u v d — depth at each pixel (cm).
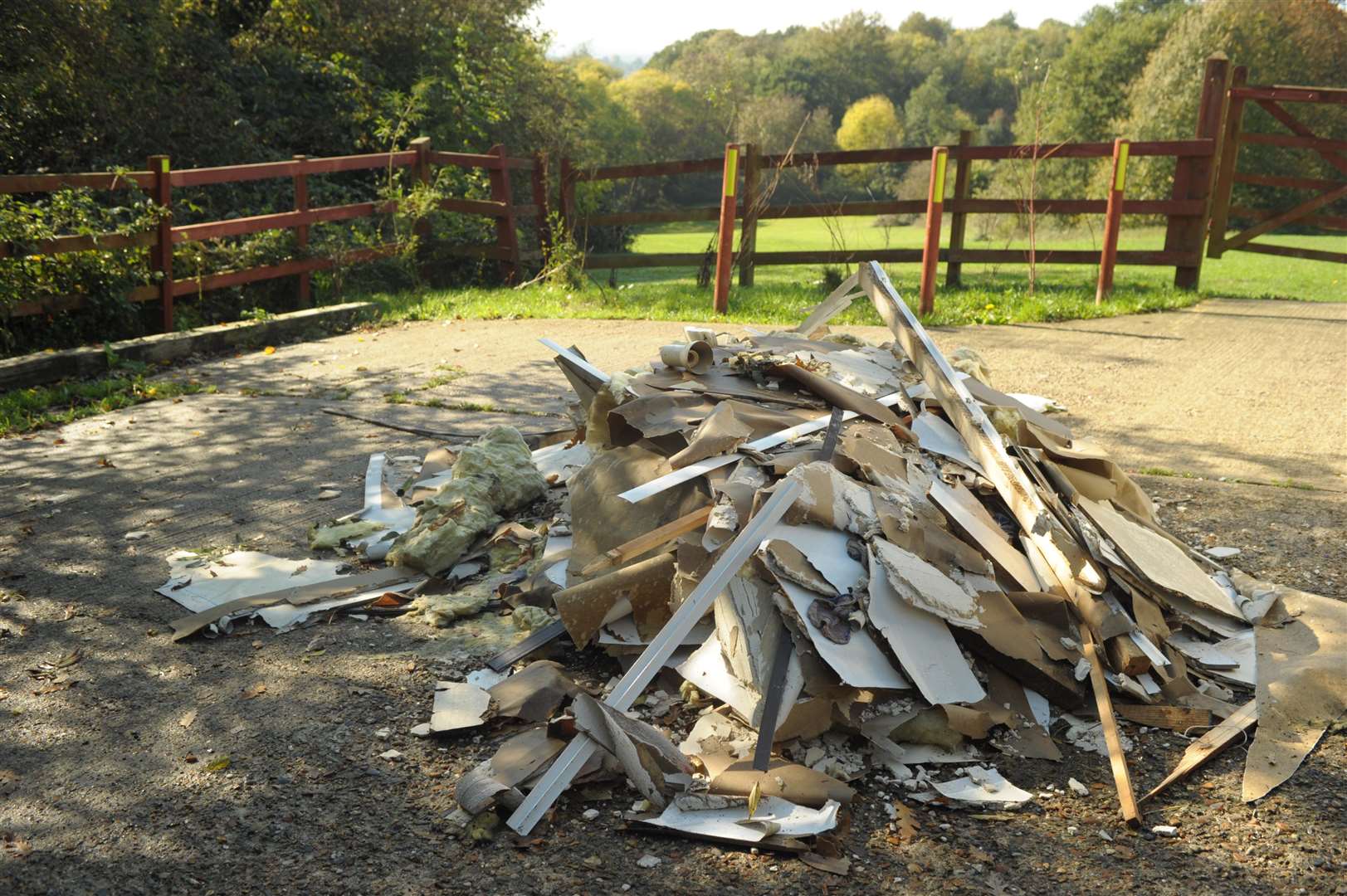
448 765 295
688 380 435
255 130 1394
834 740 297
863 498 338
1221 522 448
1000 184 2639
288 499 506
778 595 308
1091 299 990
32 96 1128
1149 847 257
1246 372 707
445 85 1625
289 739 308
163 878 250
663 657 306
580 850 259
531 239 1376
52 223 887
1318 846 255
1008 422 421
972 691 299
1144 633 330
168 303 947
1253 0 3394
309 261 1092
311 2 1582
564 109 2073
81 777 291
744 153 1169
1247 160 3200
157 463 568
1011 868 250
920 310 910
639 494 352
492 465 460
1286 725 303
